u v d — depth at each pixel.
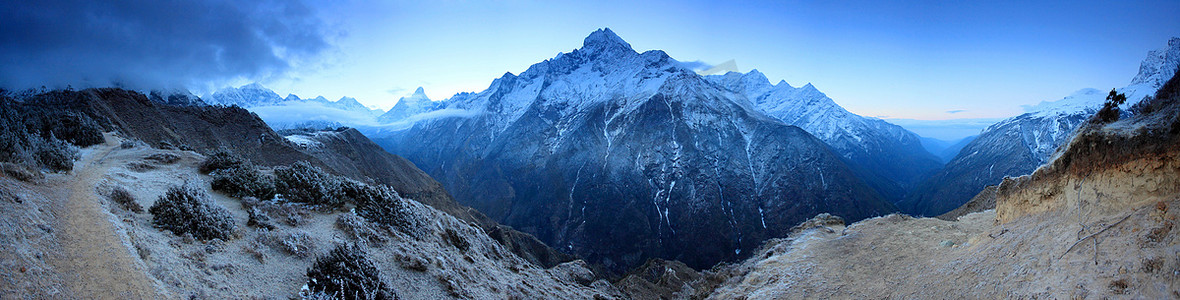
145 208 16.72
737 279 24.39
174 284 10.87
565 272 32.25
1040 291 11.84
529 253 77.88
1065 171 16.23
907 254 20.53
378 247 19.19
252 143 80.69
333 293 13.42
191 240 14.12
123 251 11.16
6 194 11.78
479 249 28.12
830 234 29.56
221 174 23.55
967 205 41.06
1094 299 10.35
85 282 9.55
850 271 20.47
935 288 15.46
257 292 12.59
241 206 20.11
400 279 16.86
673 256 142.12
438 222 26.94
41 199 13.32
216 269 12.88
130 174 21.20
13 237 9.76
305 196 22.05
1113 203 13.42
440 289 17.39
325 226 19.83
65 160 19.00
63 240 11.01
